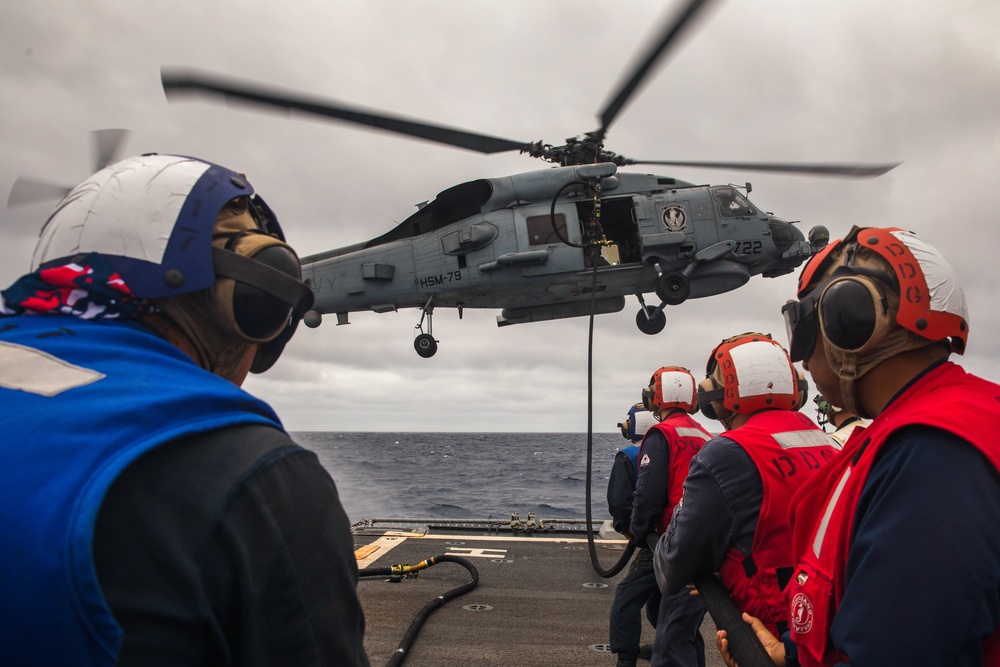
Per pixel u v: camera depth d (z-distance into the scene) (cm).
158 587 70
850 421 379
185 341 99
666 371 376
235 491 77
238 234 103
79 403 76
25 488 69
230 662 77
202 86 360
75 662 65
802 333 146
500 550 617
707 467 220
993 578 100
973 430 108
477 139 626
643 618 464
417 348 1135
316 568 83
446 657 365
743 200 1082
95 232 93
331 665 83
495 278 1062
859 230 138
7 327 88
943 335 124
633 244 1080
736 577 214
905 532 104
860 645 104
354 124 554
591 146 1006
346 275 1135
